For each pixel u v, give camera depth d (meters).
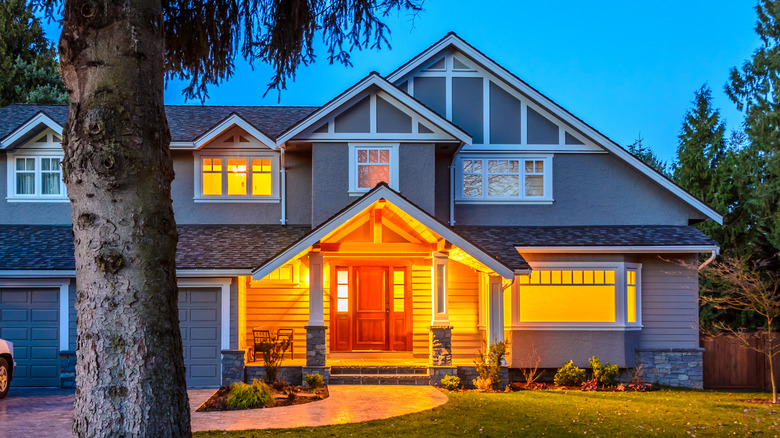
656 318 15.67
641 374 15.34
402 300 16.23
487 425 9.65
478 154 16.44
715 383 15.56
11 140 16.06
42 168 16.56
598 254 15.38
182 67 8.40
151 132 5.46
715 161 27.28
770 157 23.89
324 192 15.39
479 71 16.47
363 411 10.76
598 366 14.59
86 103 5.31
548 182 16.42
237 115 15.99
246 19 8.38
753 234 25.19
